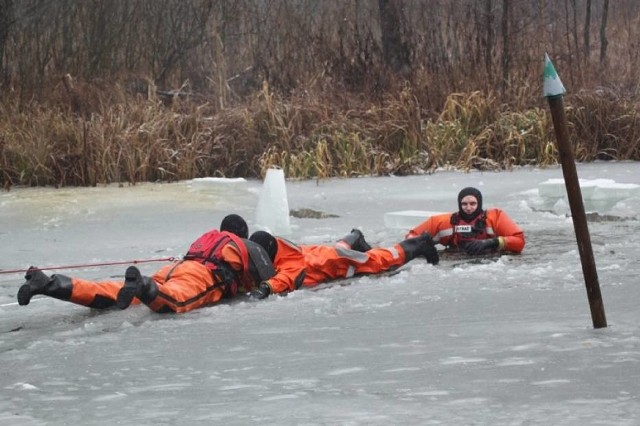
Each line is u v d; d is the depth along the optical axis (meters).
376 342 8.88
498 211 15.25
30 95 34.22
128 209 21.45
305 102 29.81
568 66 33.22
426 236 14.17
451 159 28.91
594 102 29.77
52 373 8.27
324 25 37.56
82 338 10.08
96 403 6.96
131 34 39.03
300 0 39.91
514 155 28.91
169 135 29.30
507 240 14.86
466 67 32.38
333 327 9.97
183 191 24.47
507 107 30.62
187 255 12.30
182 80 39.06
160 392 7.23
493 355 7.82
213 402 6.77
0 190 25.84
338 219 19.50
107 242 17.30
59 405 6.96
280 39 36.47
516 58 33.16
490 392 6.53
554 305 10.56
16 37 37.66
